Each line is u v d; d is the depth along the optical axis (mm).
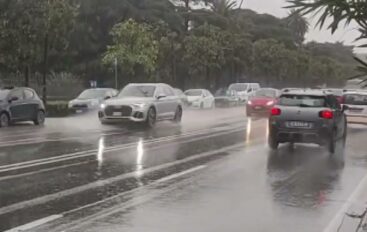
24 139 16750
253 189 9414
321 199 8680
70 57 54500
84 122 24281
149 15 56406
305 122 14555
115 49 40031
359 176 10992
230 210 7816
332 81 79625
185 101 36500
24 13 26375
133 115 21234
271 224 7059
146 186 9516
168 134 19125
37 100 22938
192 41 50406
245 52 57812
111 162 12203
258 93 30453
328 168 11977
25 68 29297
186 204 8164
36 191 8930
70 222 7035
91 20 55562
